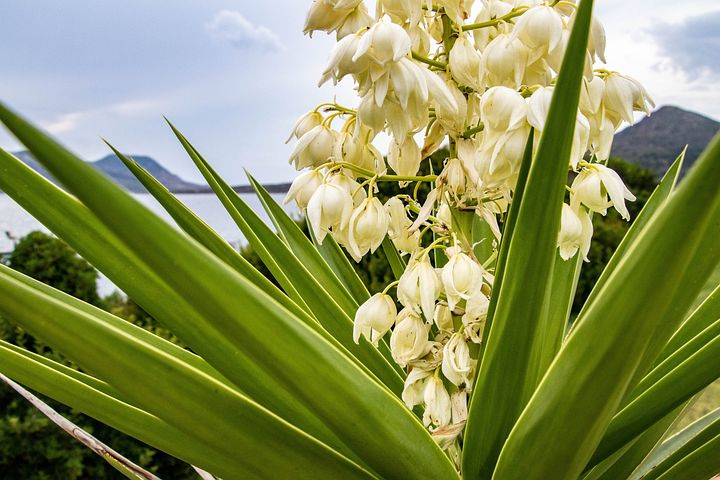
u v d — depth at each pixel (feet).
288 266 3.04
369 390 2.13
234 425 2.15
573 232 2.43
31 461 5.79
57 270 7.85
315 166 2.71
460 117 2.54
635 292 1.91
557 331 3.03
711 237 1.95
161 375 2.06
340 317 2.99
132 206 1.81
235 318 1.98
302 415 2.45
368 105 2.41
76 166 1.74
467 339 2.56
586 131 2.33
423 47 2.60
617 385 2.04
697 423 3.04
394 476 2.27
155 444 2.34
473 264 2.49
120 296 8.33
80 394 2.35
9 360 2.30
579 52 1.94
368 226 2.53
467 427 2.38
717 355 2.24
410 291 2.51
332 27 2.56
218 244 2.70
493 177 2.36
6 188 2.07
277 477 2.24
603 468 2.85
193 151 3.04
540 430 2.15
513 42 2.39
